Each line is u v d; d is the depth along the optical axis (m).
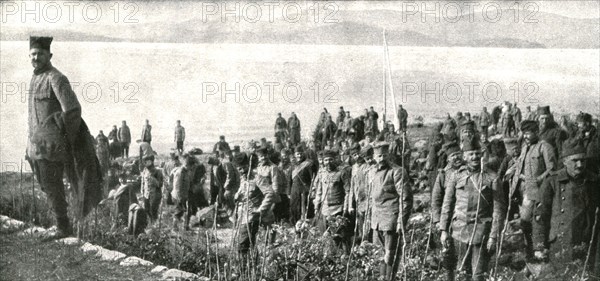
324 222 10.94
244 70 17.61
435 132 14.34
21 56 17.06
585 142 10.09
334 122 16.84
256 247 8.91
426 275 8.84
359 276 8.37
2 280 9.46
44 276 9.56
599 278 9.45
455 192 9.16
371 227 9.41
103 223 12.68
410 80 16.03
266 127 17.39
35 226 12.36
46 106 12.40
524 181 10.38
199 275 9.13
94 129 17.50
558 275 9.56
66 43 17.38
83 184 12.72
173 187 14.92
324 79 17.11
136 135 17.55
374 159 9.86
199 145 17.70
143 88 17.59
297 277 8.14
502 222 8.88
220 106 17.70
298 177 13.45
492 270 9.41
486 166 9.08
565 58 14.63
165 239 11.30
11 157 16.91
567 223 9.79
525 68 14.91
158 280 9.22
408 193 9.16
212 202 15.71
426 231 9.93
